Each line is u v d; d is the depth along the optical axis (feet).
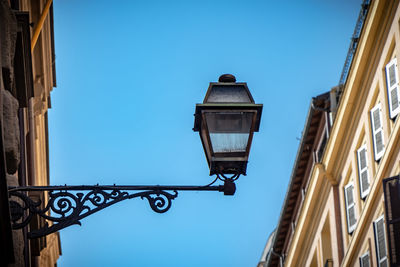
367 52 80.43
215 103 32.27
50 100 76.13
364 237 83.87
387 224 65.41
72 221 29.89
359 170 84.94
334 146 91.09
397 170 74.13
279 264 117.70
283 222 111.24
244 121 32.24
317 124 95.55
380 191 78.64
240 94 32.89
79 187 30.42
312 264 103.24
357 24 81.51
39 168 73.72
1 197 27.27
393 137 74.59
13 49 33.09
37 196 47.01
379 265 75.77
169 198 30.71
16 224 29.45
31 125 61.93
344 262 88.89
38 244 53.52
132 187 30.63
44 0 63.46
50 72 73.82
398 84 74.18
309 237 103.40
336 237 91.97
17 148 33.04
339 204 92.89
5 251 29.32
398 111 74.33
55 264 89.10
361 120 84.74
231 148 31.73
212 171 31.53
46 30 68.90
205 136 31.96
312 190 98.48
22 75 36.19
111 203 30.32
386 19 75.72
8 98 32.37
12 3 43.11
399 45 72.43
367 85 82.38
